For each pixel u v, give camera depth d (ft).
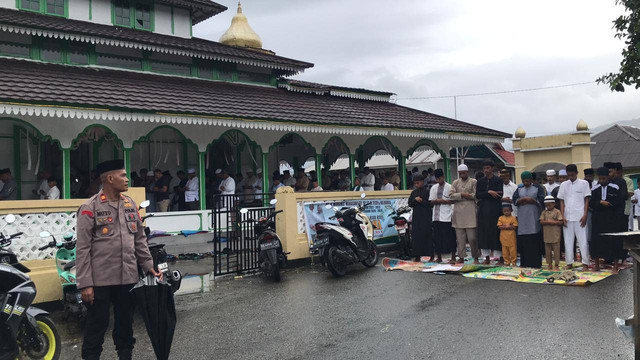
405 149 57.82
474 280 26.09
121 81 41.39
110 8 51.37
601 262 31.01
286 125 43.29
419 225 32.89
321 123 45.39
